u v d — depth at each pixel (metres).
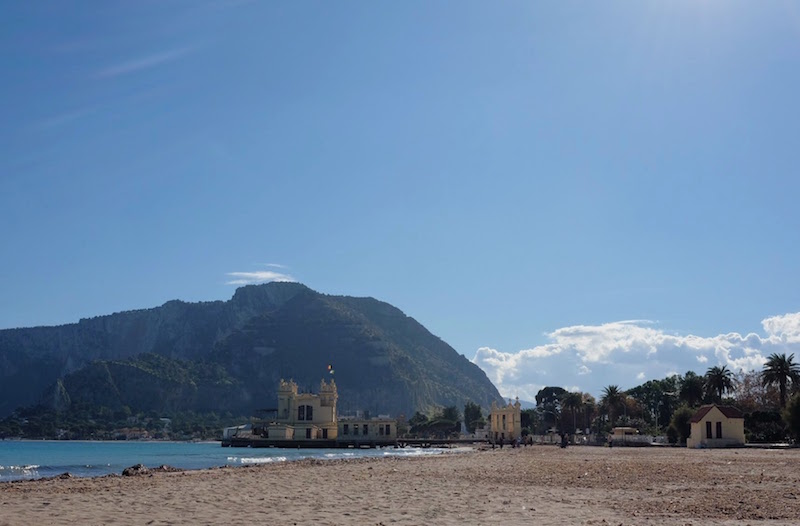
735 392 156.62
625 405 194.88
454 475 46.59
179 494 31.27
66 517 22.73
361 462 70.56
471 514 24.72
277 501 28.91
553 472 48.97
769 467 51.47
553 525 21.88
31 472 70.38
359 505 27.58
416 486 37.16
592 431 199.00
